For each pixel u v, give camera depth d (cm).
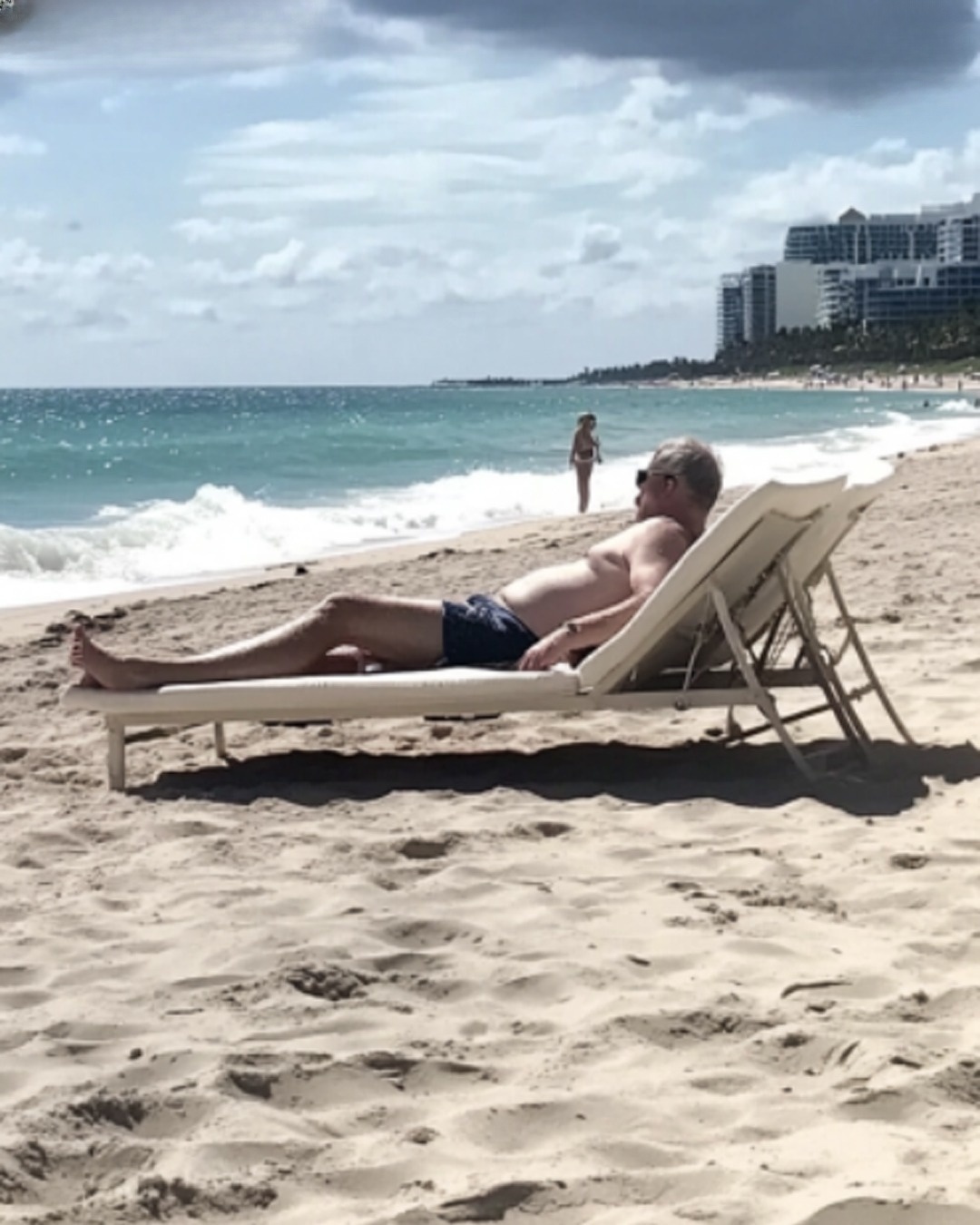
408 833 495
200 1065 314
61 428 5784
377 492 2653
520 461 3606
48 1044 325
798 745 614
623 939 392
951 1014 339
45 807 551
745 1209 251
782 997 351
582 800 539
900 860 452
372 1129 293
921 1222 244
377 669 602
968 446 3434
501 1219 255
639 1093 302
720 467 602
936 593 984
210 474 3183
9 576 1534
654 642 559
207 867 466
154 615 1154
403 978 367
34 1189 266
